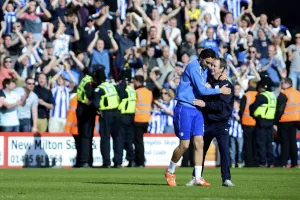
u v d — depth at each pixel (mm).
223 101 30734
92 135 52469
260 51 68062
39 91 56375
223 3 72250
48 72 59281
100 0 66438
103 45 62812
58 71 59875
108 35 64062
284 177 40500
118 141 53875
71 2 65375
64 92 57531
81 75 61344
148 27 65125
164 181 35906
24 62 60312
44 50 61594
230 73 65125
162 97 58906
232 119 57750
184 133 30766
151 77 60406
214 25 68438
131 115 54281
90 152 52781
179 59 65625
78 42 64000
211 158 58500
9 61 58000
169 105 59000
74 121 53719
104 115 52219
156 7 68125
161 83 61469
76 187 31031
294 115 55875
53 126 56875
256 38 68938
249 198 25594
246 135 56156
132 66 62688
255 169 52062
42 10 65375
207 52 30250
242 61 67250
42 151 55219
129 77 55062
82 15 65500
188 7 68188
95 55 62406
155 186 31641
